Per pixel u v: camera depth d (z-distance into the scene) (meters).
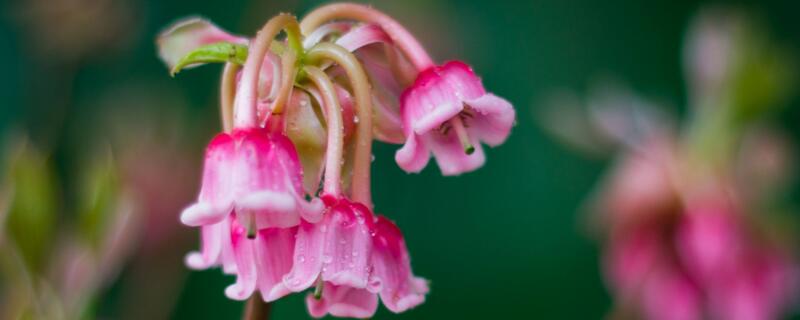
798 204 0.54
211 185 0.24
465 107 0.25
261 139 0.24
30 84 0.47
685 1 0.68
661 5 0.68
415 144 0.25
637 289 0.40
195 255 0.25
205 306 0.49
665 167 0.40
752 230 0.39
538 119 0.66
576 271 0.63
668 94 0.68
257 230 0.24
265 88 0.25
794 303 0.40
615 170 0.42
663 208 0.40
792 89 0.57
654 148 0.41
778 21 0.66
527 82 0.67
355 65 0.25
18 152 0.31
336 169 0.24
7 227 0.31
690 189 0.39
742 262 0.39
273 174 0.24
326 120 0.25
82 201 0.32
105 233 0.32
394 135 0.26
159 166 0.42
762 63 0.40
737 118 0.40
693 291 0.39
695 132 0.41
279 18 0.24
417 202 0.62
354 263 0.24
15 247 0.31
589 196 0.64
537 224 0.65
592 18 0.68
